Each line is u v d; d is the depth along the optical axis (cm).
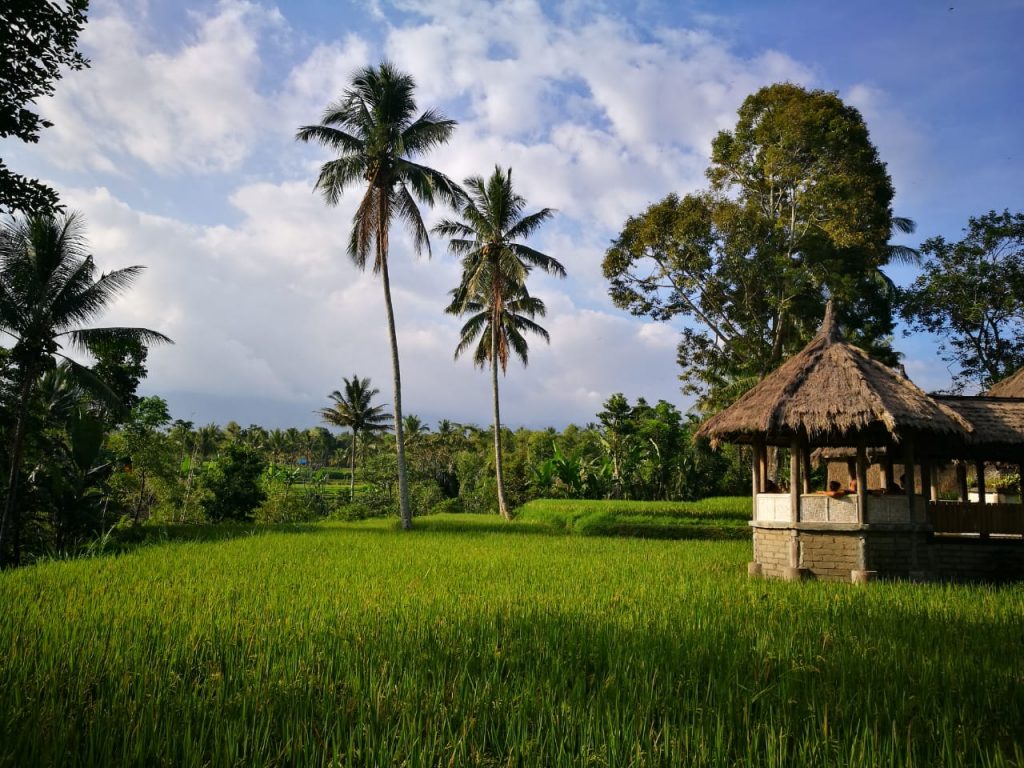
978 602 1026
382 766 412
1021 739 469
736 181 3138
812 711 490
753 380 2888
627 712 483
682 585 1127
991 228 2912
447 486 5212
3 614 794
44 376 2283
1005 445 1413
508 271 3119
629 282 3188
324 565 1332
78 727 464
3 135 1162
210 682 549
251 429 7962
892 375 1404
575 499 3484
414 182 2522
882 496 1349
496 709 498
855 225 2741
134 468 2861
